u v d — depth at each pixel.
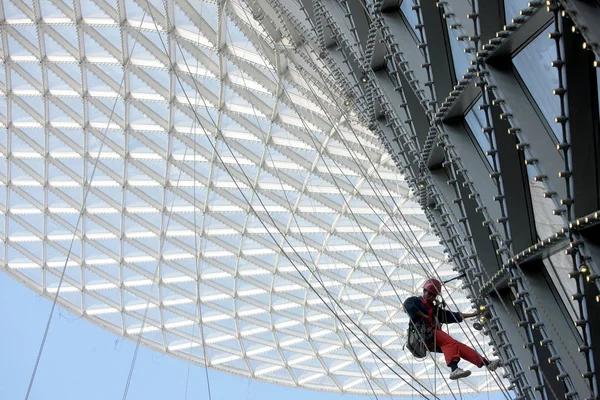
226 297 41.91
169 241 38.66
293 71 26.36
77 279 41.91
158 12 27.17
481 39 7.62
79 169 36.34
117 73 31.11
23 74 32.00
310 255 38.53
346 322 43.62
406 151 13.16
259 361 46.06
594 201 6.47
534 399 9.30
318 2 14.69
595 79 6.14
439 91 9.83
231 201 36.12
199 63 29.19
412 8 9.66
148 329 43.94
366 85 14.54
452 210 11.25
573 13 5.61
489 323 10.63
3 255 40.94
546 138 7.31
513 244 8.42
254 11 21.62
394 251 38.22
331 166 32.66
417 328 11.80
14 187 37.84
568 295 8.02
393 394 47.56
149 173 35.47
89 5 27.98
